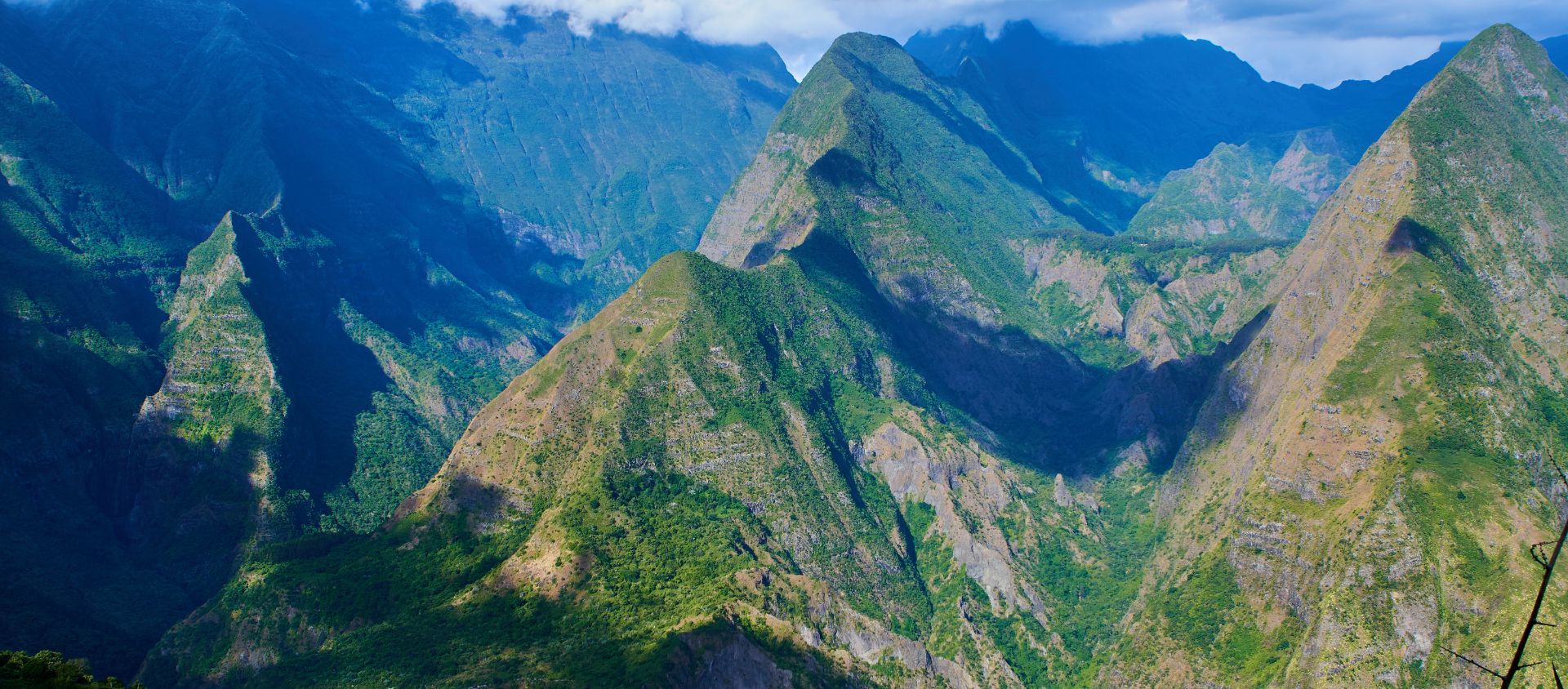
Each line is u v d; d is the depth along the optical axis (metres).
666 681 196.62
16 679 157.38
